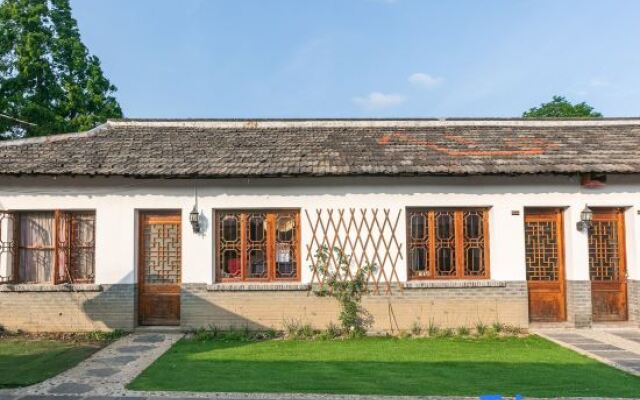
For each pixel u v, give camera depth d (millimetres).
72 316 11984
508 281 12141
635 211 12266
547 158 12359
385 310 12039
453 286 12070
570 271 12297
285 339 11398
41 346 10703
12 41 23812
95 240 12172
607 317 12492
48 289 11930
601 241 12570
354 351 10289
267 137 13852
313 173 11648
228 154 12625
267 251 12320
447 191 12211
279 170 11695
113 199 12117
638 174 11977
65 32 24891
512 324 12086
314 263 12086
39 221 12336
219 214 12328
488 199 12234
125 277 12031
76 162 12016
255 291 12008
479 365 9172
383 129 14586
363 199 12203
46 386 7914
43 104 23734
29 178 11992
